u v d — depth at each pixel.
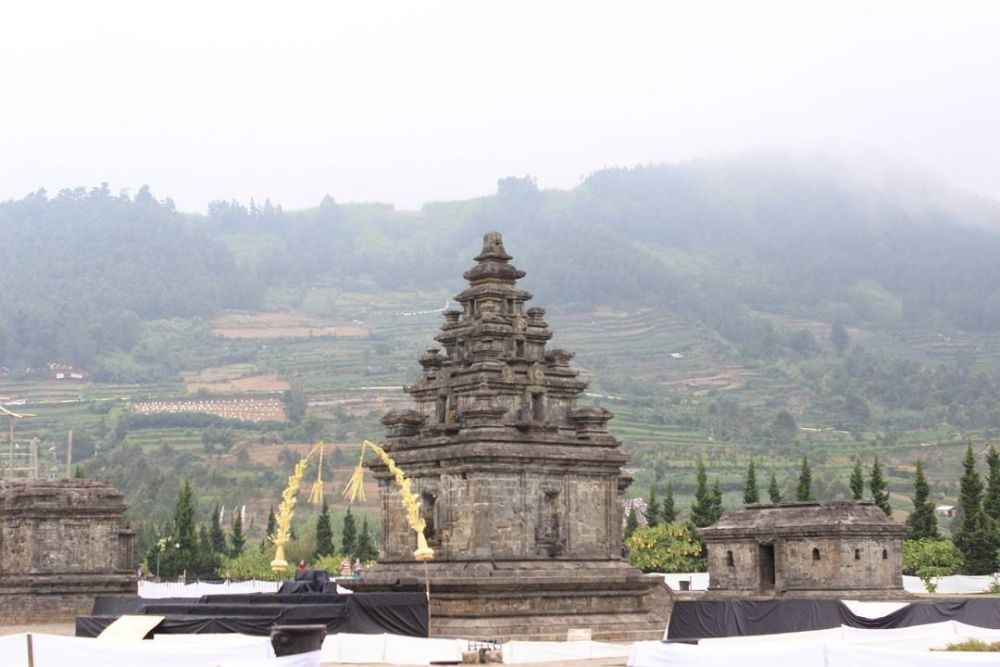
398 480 67.62
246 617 64.12
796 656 47.25
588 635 72.75
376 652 64.94
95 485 111.81
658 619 79.50
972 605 69.12
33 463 171.75
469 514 76.19
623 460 80.12
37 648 49.06
